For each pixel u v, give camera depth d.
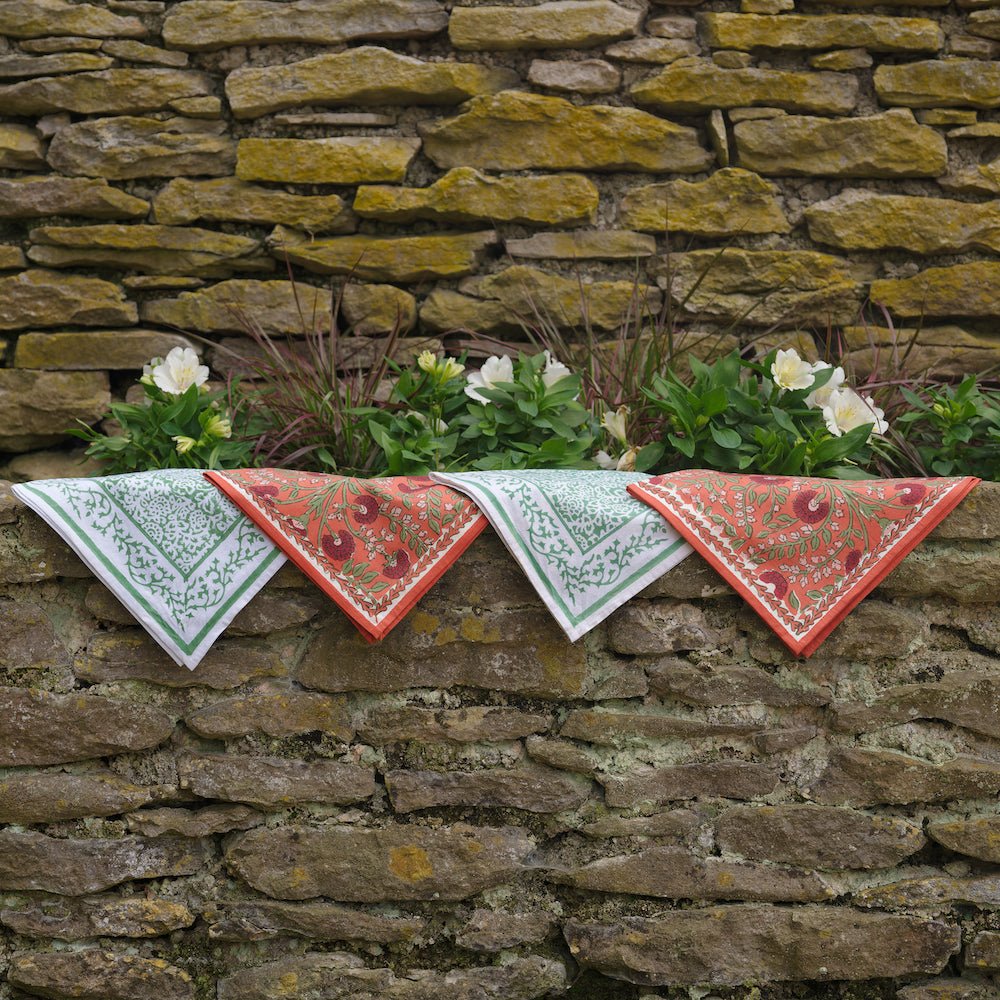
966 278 2.78
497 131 2.78
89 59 2.75
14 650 1.91
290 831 1.95
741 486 1.93
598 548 1.90
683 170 2.81
